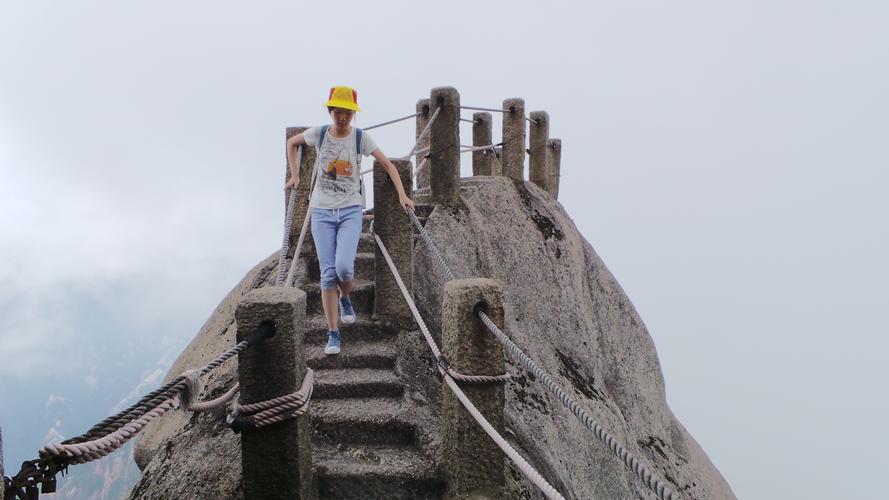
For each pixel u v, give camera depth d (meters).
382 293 5.85
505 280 8.48
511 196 10.16
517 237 9.37
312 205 5.15
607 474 7.86
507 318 8.16
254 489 3.59
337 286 5.35
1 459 1.91
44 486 2.17
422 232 5.11
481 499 3.89
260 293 3.61
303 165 6.75
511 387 6.91
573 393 8.41
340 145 5.04
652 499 8.78
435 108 8.19
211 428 4.89
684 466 10.91
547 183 12.32
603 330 11.03
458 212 8.27
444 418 4.13
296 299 3.52
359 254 6.66
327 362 5.33
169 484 4.44
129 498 4.73
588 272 11.38
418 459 4.37
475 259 7.97
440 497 4.11
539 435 6.53
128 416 2.56
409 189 5.88
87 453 2.27
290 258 6.60
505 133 10.88
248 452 3.58
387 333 5.81
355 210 5.12
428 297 6.61
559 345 9.09
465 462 3.90
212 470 4.36
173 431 5.48
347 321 5.71
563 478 6.21
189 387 2.91
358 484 4.14
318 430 4.61
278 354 3.47
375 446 4.58
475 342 3.86
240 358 3.48
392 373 5.25
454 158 8.29
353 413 4.70
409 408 4.80
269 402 3.43
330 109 4.92
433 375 5.62
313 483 4.01
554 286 9.69
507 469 4.80
